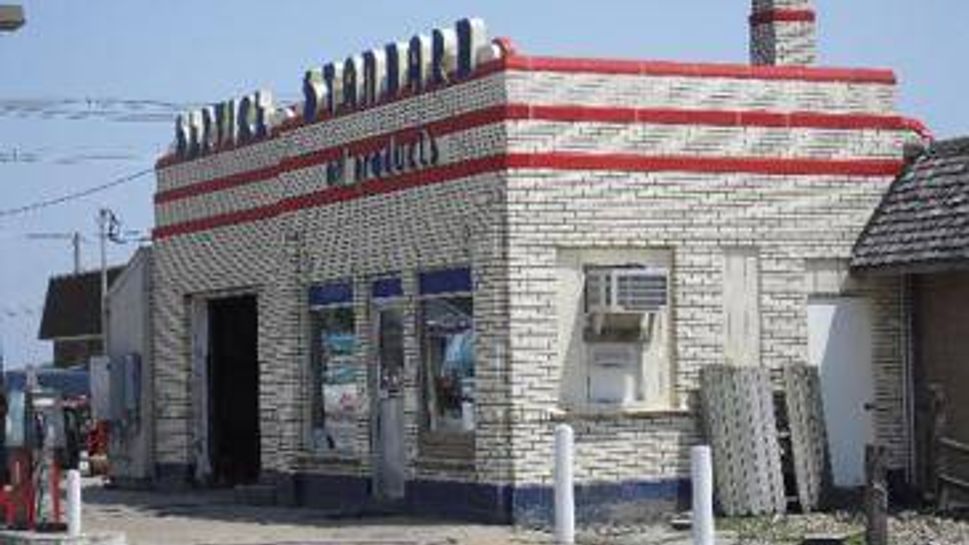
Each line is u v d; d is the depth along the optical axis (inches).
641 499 823.1
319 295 966.4
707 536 580.1
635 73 832.3
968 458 830.5
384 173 895.1
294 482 983.6
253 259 1043.3
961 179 839.7
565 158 815.1
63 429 877.2
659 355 836.6
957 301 844.6
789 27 956.0
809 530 762.2
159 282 1177.4
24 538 760.3
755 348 853.8
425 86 860.6
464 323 840.3
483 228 817.5
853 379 872.3
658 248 837.8
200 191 1115.3
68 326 2383.1
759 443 829.8
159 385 1178.6
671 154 837.8
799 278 863.1
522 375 804.6
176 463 1158.3
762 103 858.8
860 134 877.2
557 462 663.8
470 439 832.9
